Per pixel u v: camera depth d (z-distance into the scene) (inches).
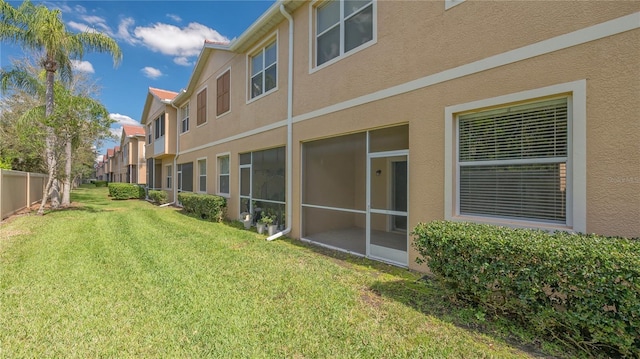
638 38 114.6
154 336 112.2
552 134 138.5
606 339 90.4
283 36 314.2
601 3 123.0
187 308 134.7
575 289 93.8
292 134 298.7
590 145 124.6
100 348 104.9
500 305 115.3
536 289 101.0
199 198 441.7
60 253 225.6
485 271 115.0
